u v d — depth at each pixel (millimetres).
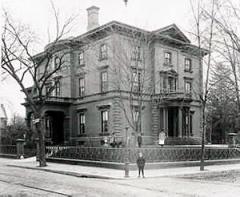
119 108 40438
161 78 45188
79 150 31672
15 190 14984
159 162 28422
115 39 40469
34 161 34500
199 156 32625
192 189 16062
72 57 47344
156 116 43812
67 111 47469
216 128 61312
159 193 14672
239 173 24922
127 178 20750
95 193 14383
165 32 45438
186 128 45000
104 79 43031
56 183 17828
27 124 46406
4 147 42125
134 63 41562
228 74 12367
